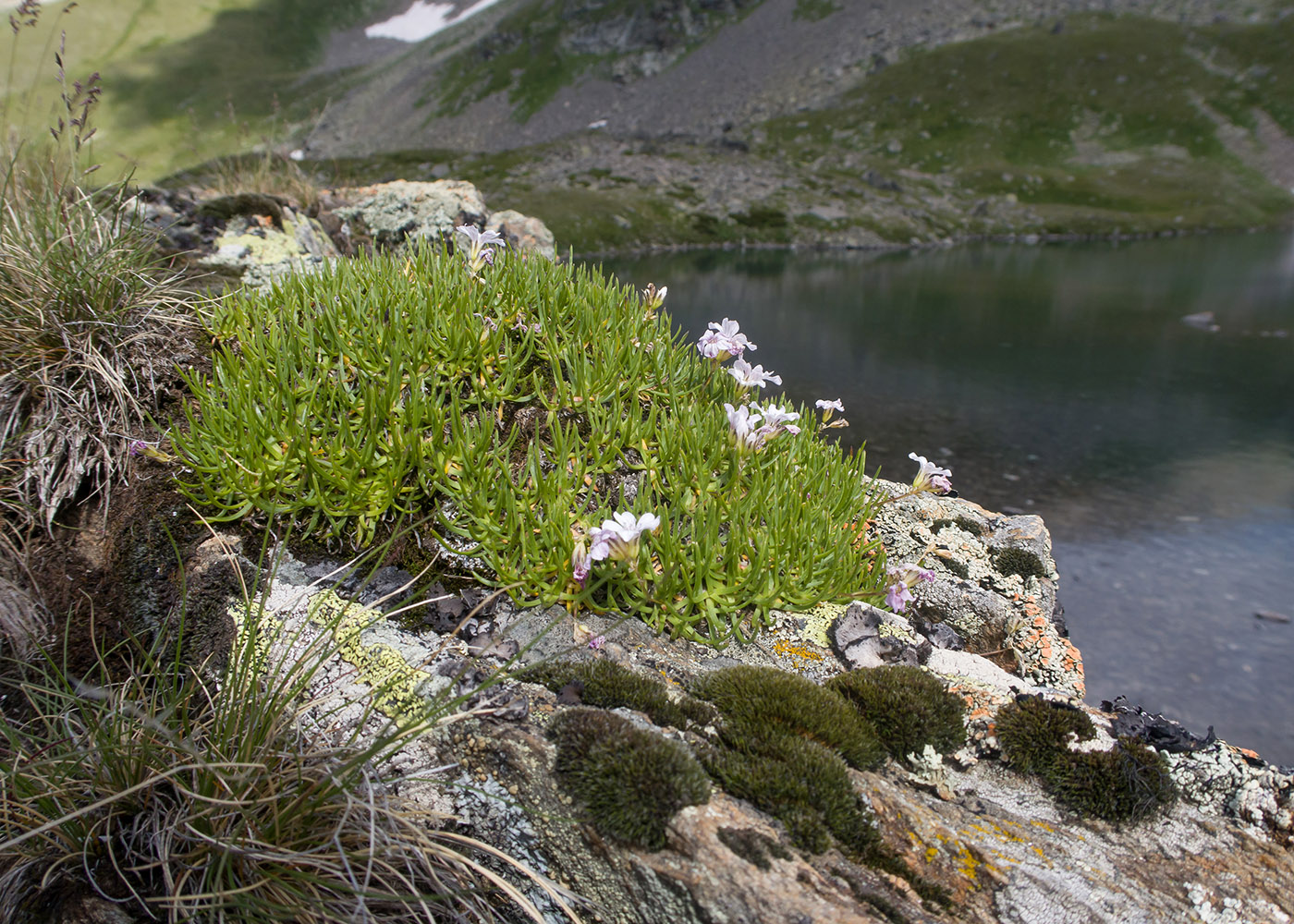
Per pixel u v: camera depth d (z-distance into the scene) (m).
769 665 3.20
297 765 2.48
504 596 3.21
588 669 2.86
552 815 2.45
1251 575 8.72
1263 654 7.09
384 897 2.24
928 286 39.19
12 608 3.04
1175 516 10.55
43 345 3.65
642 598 3.27
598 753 2.47
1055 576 4.61
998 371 19.95
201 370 3.87
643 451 3.78
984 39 140.38
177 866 2.46
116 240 4.05
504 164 95.38
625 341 4.12
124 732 2.67
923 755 2.81
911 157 112.12
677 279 42.88
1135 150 107.31
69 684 2.96
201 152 8.45
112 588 3.18
